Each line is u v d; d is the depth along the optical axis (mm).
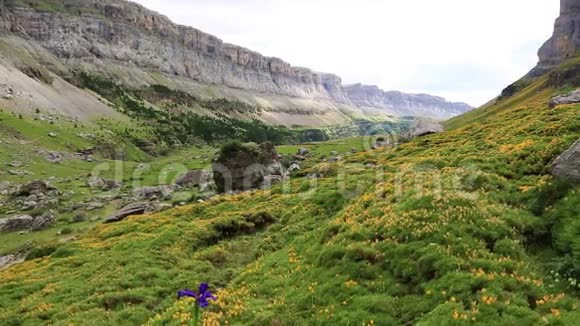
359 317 16594
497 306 14797
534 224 21078
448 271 17641
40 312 26891
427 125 90188
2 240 63344
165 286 28578
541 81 191375
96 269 34000
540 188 23641
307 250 25672
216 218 42875
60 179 117812
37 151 155500
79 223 70625
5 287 33250
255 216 41375
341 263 20938
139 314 24109
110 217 62750
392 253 20406
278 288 21641
